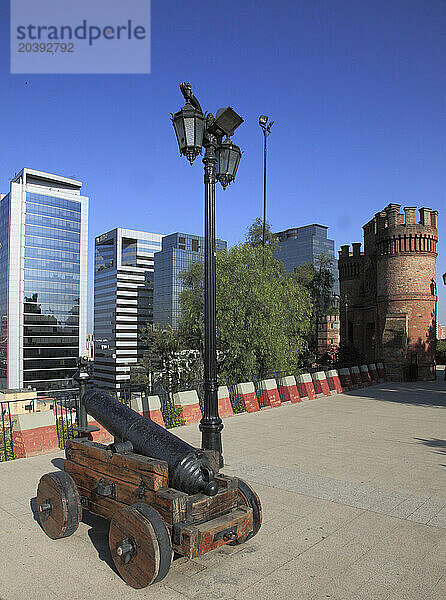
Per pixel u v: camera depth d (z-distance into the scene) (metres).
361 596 3.98
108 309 136.38
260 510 4.88
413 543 5.04
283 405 15.62
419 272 25.45
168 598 3.96
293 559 4.65
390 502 6.31
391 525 5.53
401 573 4.38
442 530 5.40
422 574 4.36
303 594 4.01
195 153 6.84
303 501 6.33
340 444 9.81
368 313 32.88
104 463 4.80
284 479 7.32
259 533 5.28
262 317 19.97
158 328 36.72
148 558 3.92
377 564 4.55
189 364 28.12
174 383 28.16
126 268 133.75
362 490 6.80
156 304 116.69
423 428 11.67
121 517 4.21
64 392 10.50
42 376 106.88
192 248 115.31
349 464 8.24
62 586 4.16
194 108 6.82
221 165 7.30
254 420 12.66
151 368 33.72
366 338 33.22
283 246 122.00
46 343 107.88
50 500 5.12
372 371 23.89
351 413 13.98
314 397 17.56
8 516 5.82
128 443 4.78
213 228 7.09
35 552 4.84
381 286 26.69
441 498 6.49
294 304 21.56
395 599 3.94
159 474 4.27
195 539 3.93
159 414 11.13
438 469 7.95
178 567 4.51
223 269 20.94
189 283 31.48
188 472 4.36
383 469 7.93
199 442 9.92
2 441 9.14
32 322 106.44
